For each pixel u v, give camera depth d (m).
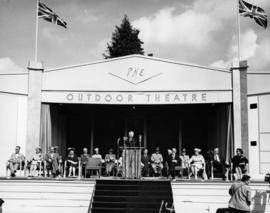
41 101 20.34
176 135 23.44
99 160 17.09
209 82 20.41
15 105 20.23
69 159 18.02
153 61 20.58
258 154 19.67
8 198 15.17
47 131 20.73
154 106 23.52
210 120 23.28
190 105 22.92
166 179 16.34
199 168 17.14
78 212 15.05
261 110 19.84
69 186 15.27
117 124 23.64
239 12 20.75
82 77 20.55
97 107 23.62
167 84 20.44
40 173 17.55
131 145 16.33
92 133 23.64
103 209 13.84
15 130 20.08
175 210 14.67
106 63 20.62
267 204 14.66
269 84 19.92
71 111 23.81
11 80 20.33
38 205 15.13
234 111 20.08
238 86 20.22
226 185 15.02
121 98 20.42
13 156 17.28
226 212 11.53
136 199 14.32
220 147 21.70
